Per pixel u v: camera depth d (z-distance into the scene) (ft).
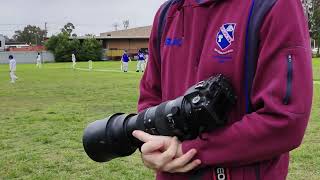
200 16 5.83
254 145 5.08
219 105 5.20
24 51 274.36
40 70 144.77
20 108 45.80
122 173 20.97
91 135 5.98
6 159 23.84
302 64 5.10
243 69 5.46
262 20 5.37
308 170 20.45
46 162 23.15
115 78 94.89
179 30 6.13
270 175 5.51
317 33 200.95
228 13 5.60
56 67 170.71
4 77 105.81
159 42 6.70
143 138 5.48
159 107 5.55
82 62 244.42
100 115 39.60
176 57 6.11
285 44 5.16
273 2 5.32
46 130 32.09
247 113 5.46
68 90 66.85
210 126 5.20
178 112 5.22
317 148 23.84
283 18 5.21
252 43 5.41
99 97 55.31
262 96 5.16
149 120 5.56
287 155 5.82
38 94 61.31
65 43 265.34
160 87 6.88
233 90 5.44
